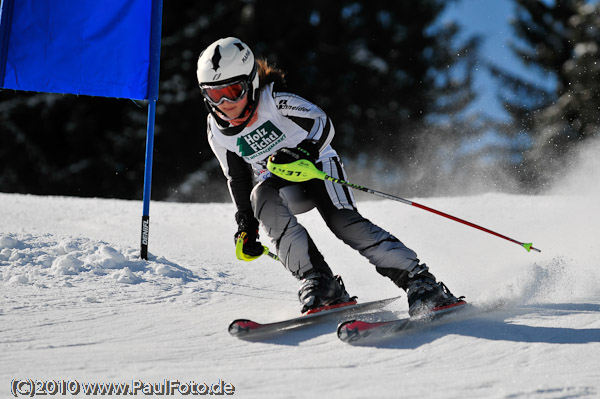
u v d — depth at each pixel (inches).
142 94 338.3
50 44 338.6
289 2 1695.4
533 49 1866.4
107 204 609.0
